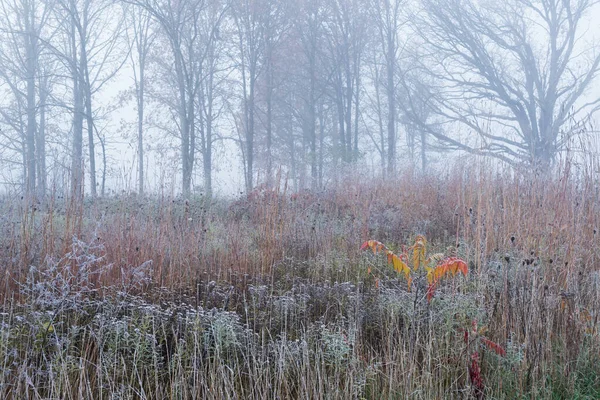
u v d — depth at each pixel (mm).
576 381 3416
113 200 7609
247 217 9141
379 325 4191
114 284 4559
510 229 5070
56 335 3357
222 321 3695
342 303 4531
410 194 9602
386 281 5137
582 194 5551
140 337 3428
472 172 5562
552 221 4949
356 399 3012
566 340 3660
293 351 3557
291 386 3361
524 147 22172
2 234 5391
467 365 3324
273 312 4398
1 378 2945
